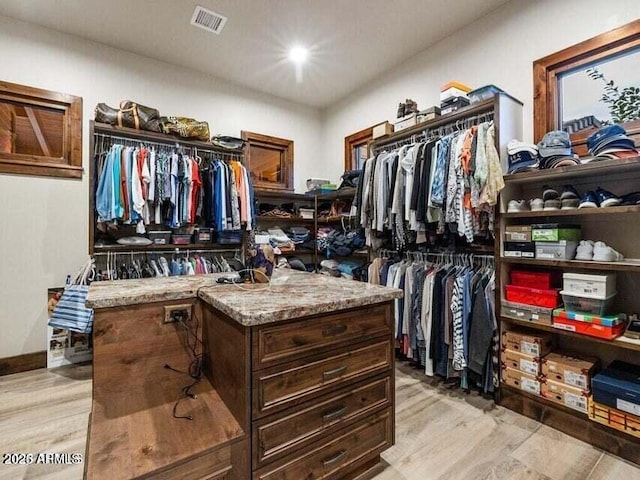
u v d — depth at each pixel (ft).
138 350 4.73
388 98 12.26
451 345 7.85
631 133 6.54
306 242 13.93
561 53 7.45
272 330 3.86
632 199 5.86
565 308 6.42
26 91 9.14
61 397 7.46
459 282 7.68
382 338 4.94
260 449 3.81
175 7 8.71
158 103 11.41
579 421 5.97
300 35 9.97
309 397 4.17
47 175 9.37
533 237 6.77
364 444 4.75
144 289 5.12
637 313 6.36
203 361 5.18
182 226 10.77
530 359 6.70
